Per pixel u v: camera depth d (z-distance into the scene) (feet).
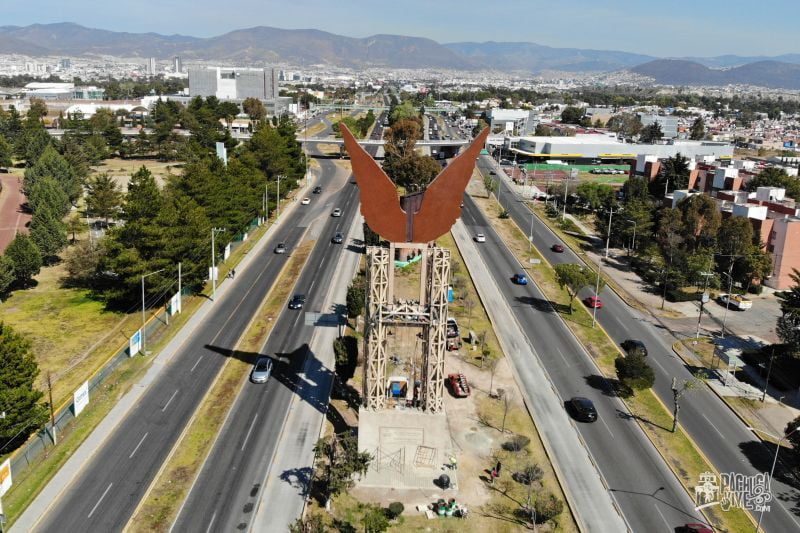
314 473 182.70
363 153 172.76
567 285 321.11
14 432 179.63
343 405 218.59
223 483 177.17
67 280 339.98
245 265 364.58
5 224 444.14
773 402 236.22
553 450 199.11
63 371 236.84
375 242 375.45
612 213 448.65
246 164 459.32
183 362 245.65
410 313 183.21
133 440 194.80
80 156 568.41
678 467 193.67
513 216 503.20
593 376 248.52
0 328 187.52
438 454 185.68
